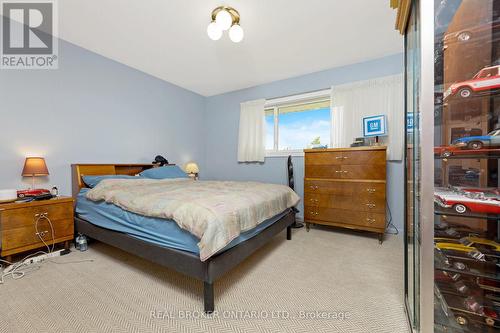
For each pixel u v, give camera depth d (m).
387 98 2.93
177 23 2.29
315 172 3.05
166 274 1.85
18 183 2.29
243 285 1.69
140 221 1.78
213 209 1.48
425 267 0.94
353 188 2.76
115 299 1.50
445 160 1.07
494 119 1.00
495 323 0.99
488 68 0.97
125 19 2.22
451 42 1.04
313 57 3.01
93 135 2.89
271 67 3.33
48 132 2.50
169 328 1.25
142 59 3.08
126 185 2.52
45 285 1.66
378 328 1.25
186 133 4.28
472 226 1.05
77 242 2.37
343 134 3.21
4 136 2.21
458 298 1.05
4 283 1.69
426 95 0.90
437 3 1.04
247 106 4.12
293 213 2.81
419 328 1.01
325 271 1.91
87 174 2.71
